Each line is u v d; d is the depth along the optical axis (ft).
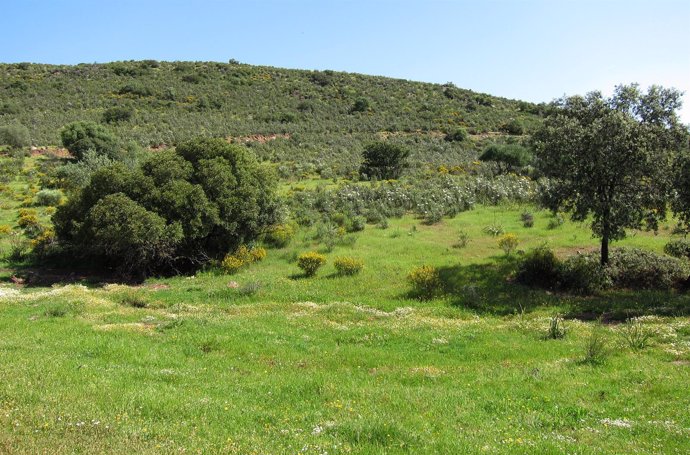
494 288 63.98
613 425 24.90
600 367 36.19
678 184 60.75
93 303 60.54
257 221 87.81
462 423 24.98
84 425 22.03
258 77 337.93
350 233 95.91
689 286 62.59
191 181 84.17
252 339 44.60
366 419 24.31
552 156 63.82
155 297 65.05
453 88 351.46
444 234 91.91
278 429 23.50
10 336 44.19
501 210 108.88
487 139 236.84
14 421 21.89
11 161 156.46
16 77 283.59
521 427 24.48
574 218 65.67
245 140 215.10
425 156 195.31
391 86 340.18
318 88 322.96
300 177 155.74
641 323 49.26
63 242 84.53
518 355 40.78
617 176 61.98
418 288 64.23
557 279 64.44
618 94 65.10
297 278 72.43
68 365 33.53
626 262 66.03
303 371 36.22
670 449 21.75
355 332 47.93
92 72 309.42
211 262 82.99
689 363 37.29
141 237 73.97
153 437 21.33
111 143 167.32
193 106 264.11
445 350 42.27
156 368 34.99
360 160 185.06
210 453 19.70
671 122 62.28
